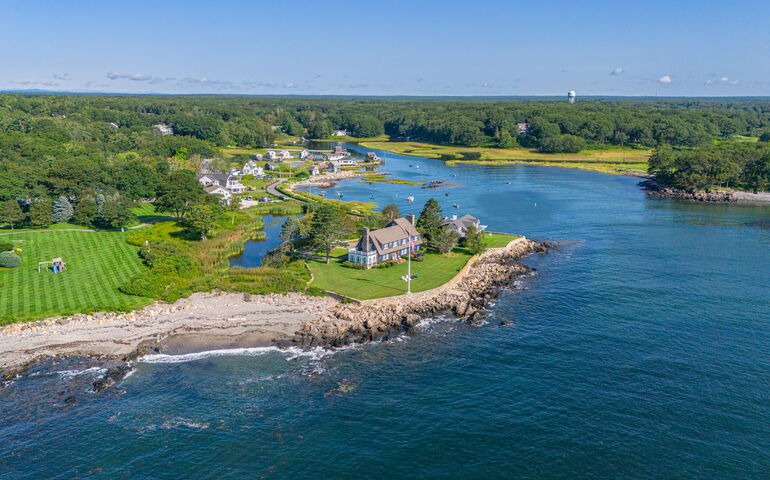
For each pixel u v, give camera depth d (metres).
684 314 98.88
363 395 73.88
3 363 80.50
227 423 67.50
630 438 63.38
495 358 83.88
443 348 87.56
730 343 86.81
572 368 80.06
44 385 75.88
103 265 119.75
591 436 63.97
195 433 65.56
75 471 59.09
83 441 64.19
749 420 66.31
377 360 83.62
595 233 163.00
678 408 69.06
